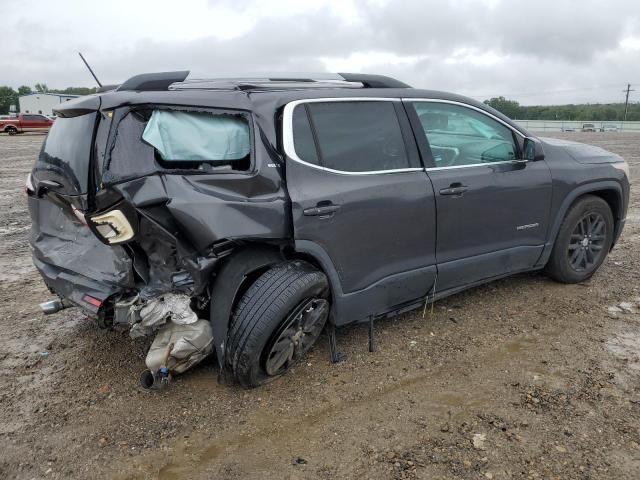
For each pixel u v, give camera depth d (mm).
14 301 5020
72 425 3121
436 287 4145
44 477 2730
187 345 3225
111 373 3672
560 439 2879
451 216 4035
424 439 2916
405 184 3793
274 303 3152
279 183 3318
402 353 3844
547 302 4656
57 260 3615
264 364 3299
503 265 4500
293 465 2758
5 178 13797
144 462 2812
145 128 3139
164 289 3209
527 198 4457
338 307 3621
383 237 3719
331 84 3896
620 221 5254
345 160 3617
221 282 3252
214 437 2990
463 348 3902
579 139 33469
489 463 2715
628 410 3117
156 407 3266
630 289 4961
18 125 36719
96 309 3227
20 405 3330
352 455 2812
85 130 3125
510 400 3246
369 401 3283
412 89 4133
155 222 3004
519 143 4531
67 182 3180
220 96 3332
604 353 3781
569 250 4945
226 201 3115
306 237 3361
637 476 2605
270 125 3367
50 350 4027
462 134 4258
